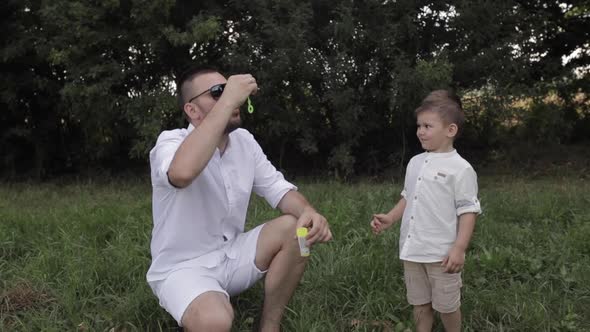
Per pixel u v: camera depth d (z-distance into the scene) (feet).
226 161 8.79
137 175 28.89
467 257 12.87
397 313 10.49
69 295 10.82
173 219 8.53
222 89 8.52
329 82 24.64
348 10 23.86
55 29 25.12
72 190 24.98
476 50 25.49
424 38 26.16
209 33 22.82
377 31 24.70
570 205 18.12
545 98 27.55
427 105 9.10
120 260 12.53
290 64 23.84
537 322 10.03
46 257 12.78
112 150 28.89
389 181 25.94
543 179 26.30
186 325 7.80
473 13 24.48
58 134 30.01
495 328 10.07
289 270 8.91
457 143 29.45
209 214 8.66
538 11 28.07
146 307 10.44
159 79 26.22
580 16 30.12
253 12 25.30
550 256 13.09
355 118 24.91
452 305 8.93
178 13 25.25
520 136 28.94
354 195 19.98
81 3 23.34
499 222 16.51
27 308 10.75
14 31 27.25
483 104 25.88
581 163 28.68
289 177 27.25
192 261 8.70
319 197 19.90
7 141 29.94
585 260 12.91
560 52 30.55
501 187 23.61
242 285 9.12
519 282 11.71
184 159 7.54
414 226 9.02
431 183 8.91
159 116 24.03
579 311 10.78
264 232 9.04
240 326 10.05
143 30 23.63
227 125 8.25
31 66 28.27
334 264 12.14
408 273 9.29
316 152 27.35
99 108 24.62
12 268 12.67
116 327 10.07
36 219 16.62
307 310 10.19
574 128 31.55
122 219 16.35
